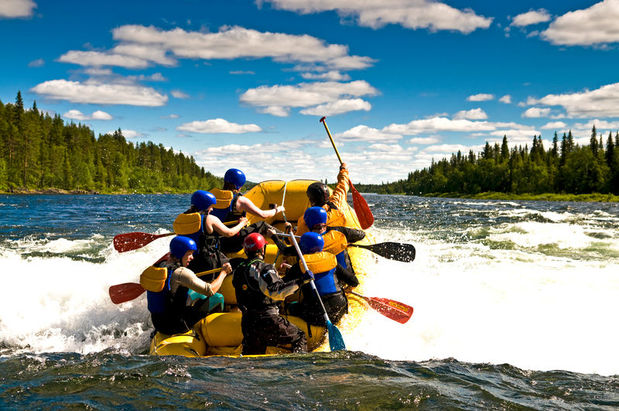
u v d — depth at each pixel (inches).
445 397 109.3
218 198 200.1
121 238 204.1
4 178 3750.0
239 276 160.4
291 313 183.2
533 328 203.8
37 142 4345.5
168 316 169.0
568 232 513.3
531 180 4001.0
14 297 245.0
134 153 6058.1
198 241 181.9
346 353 145.6
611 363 170.1
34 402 101.3
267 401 105.3
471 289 262.5
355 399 107.3
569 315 219.6
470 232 528.7
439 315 216.7
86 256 353.7
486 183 4692.4
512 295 252.2
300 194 255.9
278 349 162.4
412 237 484.1
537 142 4906.5
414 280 279.0
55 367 122.6
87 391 107.7
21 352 190.5
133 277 284.0
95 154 5108.3
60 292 255.9
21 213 877.8
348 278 185.3
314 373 124.0
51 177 4158.5
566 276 295.1
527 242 445.1
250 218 252.8
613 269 316.5
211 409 100.3
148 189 5506.9
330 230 193.8
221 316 174.1
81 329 215.5
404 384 116.7
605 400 110.0
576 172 3585.1
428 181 6584.6
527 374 128.2
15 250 381.4
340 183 255.9
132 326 219.6
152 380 115.3
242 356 146.4
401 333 195.3
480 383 119.3
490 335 196.4
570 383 120.8
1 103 4704.7
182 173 6993.1
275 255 210.2
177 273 164.2
